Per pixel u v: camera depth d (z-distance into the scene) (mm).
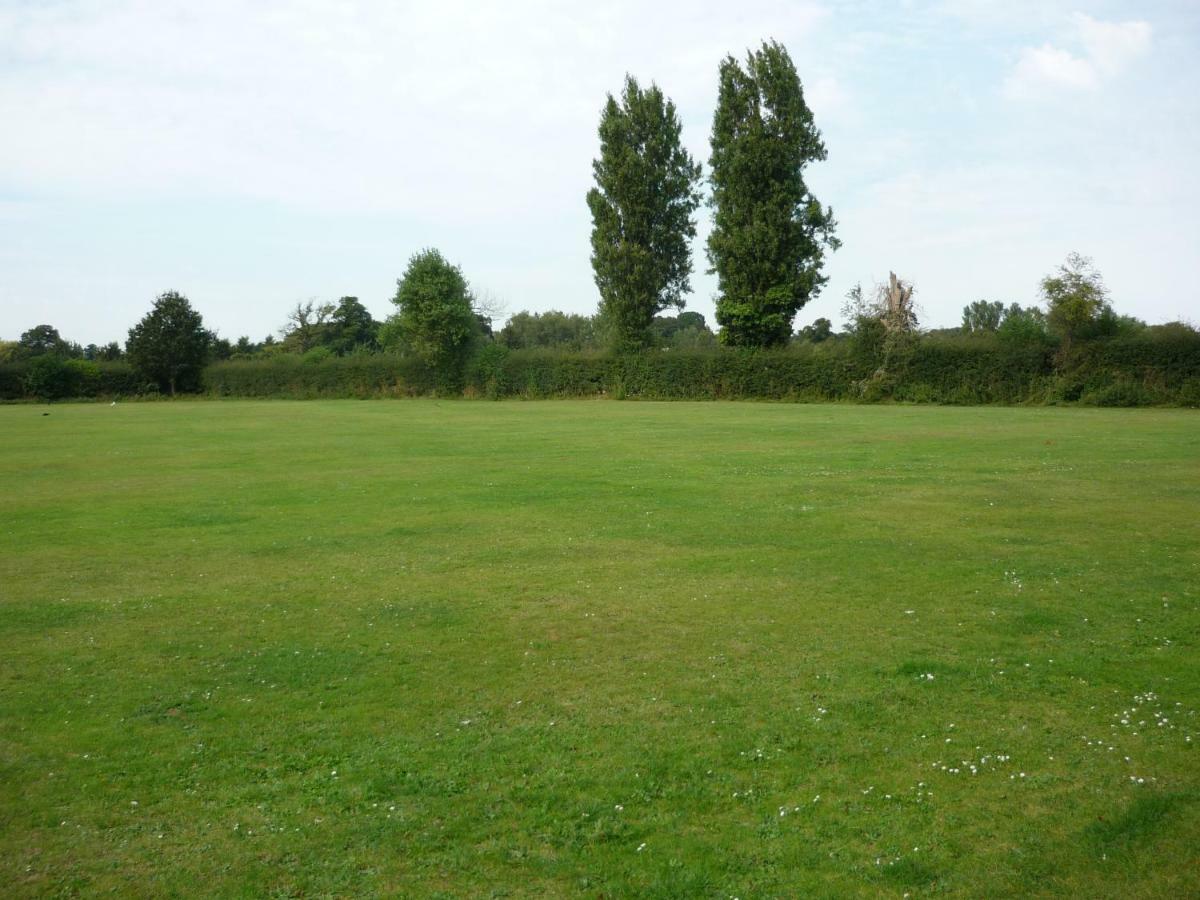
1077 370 47938
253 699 7609
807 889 4809
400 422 39938
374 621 9844
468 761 6363
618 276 61188
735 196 56656
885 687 7621
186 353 69625
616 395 60688
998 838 5270
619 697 7523
